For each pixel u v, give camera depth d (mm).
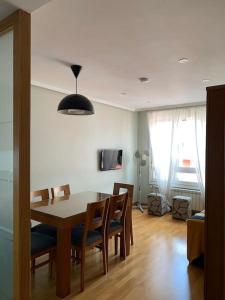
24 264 1674
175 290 2574
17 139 1641
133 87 4113
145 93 4547
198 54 2676
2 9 1623
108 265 3098
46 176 4180
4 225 1815
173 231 4414
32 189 3959
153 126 6129
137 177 6449
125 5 1780
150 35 2242
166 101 5301
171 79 3629
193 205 5512
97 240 2785
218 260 2039
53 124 4293
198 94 4605
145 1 1727
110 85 3994
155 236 4160
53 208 2809
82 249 2574
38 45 2467
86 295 2467
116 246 3418
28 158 1693
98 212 2775
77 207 2859
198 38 2293
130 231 3711
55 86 4129
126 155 6105
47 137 4191
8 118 1777
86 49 2562
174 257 3352
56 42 2402
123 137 6000
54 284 2658
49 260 2795
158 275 2875
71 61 2918
